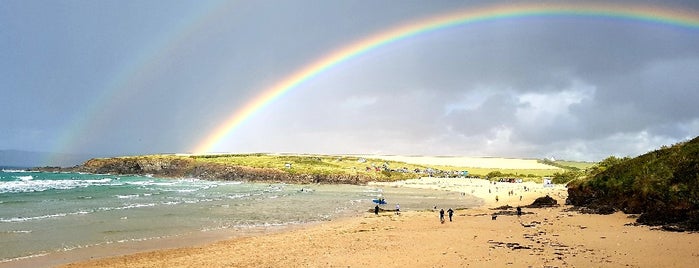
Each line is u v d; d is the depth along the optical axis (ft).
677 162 152.25
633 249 96.37
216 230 146.30
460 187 487.20
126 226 149.38
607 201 179.73
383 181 588.09
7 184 396.16
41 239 121.49
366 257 97.96
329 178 579.07
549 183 482.69
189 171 643.86
